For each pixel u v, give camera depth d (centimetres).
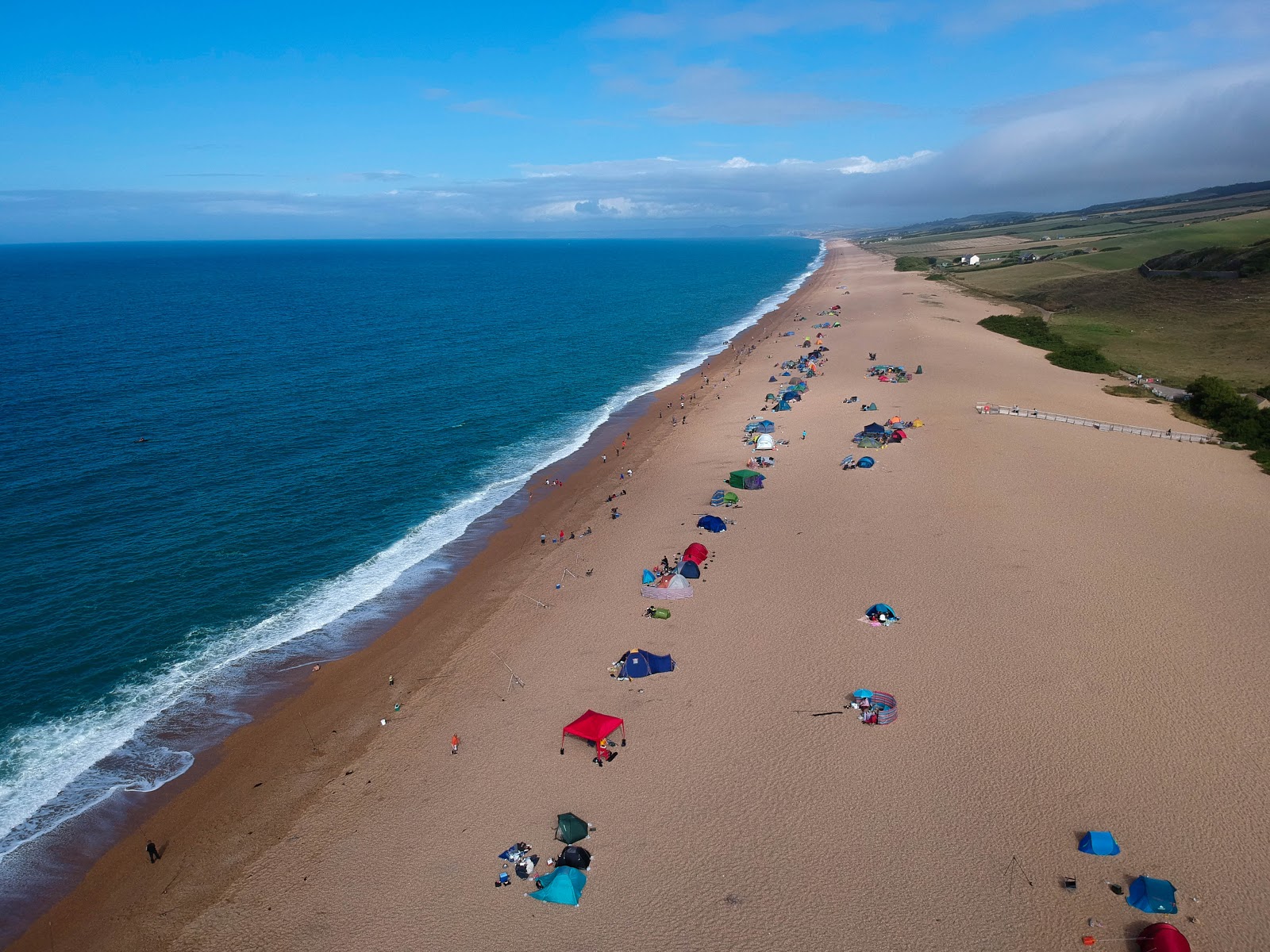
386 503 5447
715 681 3281
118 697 3344
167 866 2511
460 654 3622
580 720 2977
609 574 4300
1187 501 4909
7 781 2867
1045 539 4422
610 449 6625
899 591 3925
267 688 3425
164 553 4581
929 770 2736
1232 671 3209
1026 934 2139
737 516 4956
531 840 2517
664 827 2544
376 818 2656
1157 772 2692
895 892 2280
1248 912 2170
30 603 3994
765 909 2239
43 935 2281
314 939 2209
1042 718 2977
